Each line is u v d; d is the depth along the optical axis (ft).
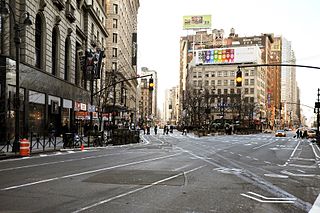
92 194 32.78
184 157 73.36
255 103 408.26
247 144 139.23
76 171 48.60
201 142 148.36
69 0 147.84
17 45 74.64
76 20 162.20
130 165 56.80
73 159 66.23
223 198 32.14
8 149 78.28
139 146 115.44
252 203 30.40
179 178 43.27
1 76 92.84
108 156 73.77
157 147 109.50
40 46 121.08
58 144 105.70
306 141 184.55
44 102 120.47
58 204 28.68
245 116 398.01
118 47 295.89
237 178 44.73
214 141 159.63
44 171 48.34
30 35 108.78
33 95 111.24
